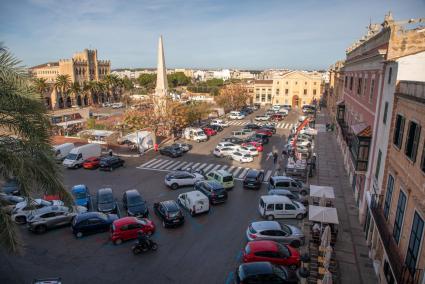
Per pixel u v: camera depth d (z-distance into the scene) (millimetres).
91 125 54812
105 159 34750
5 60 10031
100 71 117125
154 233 20234
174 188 28406
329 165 35719
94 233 20188
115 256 17625
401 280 11031
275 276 14023
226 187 27859
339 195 26734
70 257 17516
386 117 16969
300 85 96000
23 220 21562
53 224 20656
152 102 49312
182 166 36188
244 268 14336
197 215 22859
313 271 16000
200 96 109000
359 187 24000
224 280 15609
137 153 42031
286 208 22281
